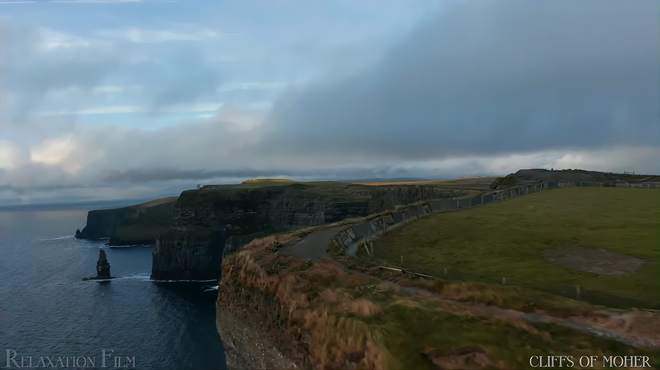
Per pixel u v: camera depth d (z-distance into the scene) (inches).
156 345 2945.4
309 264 1025.5
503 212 1758.1
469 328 619.5
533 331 603.8
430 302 719.1
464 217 1708.9
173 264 6082.7
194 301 4291.3
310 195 6879.9
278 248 1295.5
